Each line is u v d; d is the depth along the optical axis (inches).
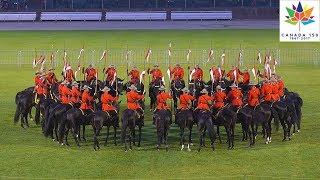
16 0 6978.4
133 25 6186.0
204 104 1915.6
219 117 1918.1
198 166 1756.9
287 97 2108.8
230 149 1927.9
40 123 2304.4
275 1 6806.1
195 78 2352.4
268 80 2079.2
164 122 1900.8
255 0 6840.6
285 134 2033.7
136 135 2129.7
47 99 2156.7
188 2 6963.6
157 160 1815.9
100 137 2098.9
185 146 1964.8
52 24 6338.6
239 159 1820.9
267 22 6397.6
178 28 5876.0
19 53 4077.3
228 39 4923.7
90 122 1950.1
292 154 1867.6
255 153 1882.4
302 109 2534.5
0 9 6840.6
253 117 1946.4
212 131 1877.5
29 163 1786.4
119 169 1729.8
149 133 2166.6
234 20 6638.8
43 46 4549.7
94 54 4089.6
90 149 1939.0
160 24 6269.7
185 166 1758.1
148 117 2427.4
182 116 1900.8
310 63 3831.2
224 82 2262.6
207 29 5772.6
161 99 1934.1
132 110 1914.4
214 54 4079.7
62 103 1994.3
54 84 2266.2
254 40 4857.3
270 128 1994.3
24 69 3676.2
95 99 2242.9
